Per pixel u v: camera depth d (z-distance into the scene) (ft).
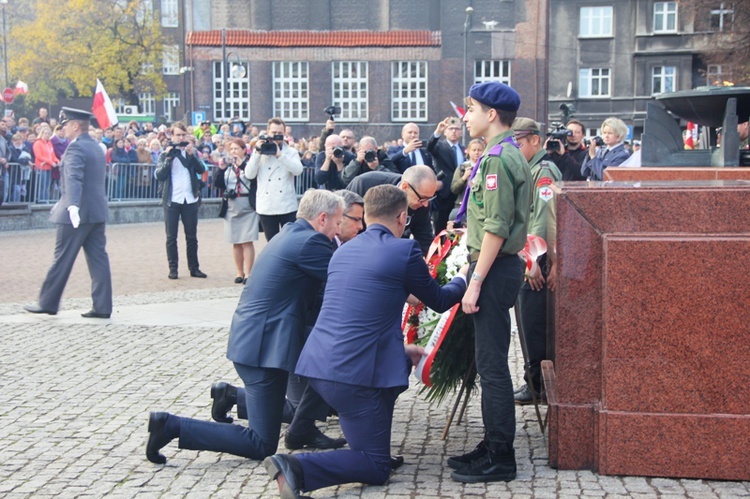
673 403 17.02
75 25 183.32
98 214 34.45
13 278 46.57
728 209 16.79
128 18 186.60
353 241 17.35
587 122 184.55
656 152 27.48
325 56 169.68
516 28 167.02
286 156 41.50
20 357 28.07
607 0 181.88
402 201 17.56
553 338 19.92
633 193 17.03
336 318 16.65
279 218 41.73
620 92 183.11
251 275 18.63
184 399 23.24
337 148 35.17
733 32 120.16
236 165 44.73
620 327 17.03
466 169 29.89
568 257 17.33
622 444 17.17
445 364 19.57
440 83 169.37
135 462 18.49
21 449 19.33
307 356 16.76
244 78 168.45
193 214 47.80
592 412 17.51
